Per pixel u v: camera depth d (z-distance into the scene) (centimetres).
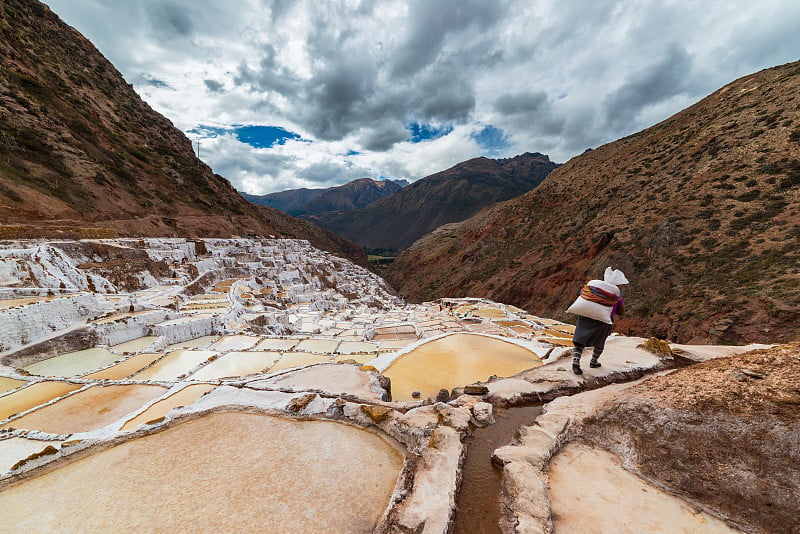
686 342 2795
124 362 1611
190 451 578
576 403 609
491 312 3816
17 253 2247
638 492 421
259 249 6166
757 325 2403
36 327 1664
